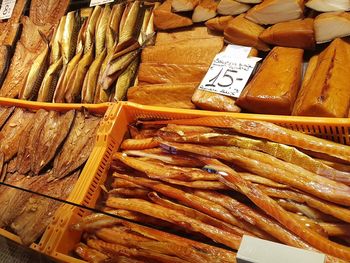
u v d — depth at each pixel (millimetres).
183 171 450
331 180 392
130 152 518
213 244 393
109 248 436
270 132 437
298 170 408
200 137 464
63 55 755
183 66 592
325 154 417
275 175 410
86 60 705
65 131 601
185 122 508
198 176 437
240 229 398
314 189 388
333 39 501
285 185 407
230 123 461
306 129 450
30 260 489
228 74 539
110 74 639
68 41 761
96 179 508
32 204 490
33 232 468
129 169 514
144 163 485
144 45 675
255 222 391
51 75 728
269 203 389
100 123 561
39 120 647
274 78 490
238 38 562
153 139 505
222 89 526
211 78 546
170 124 512
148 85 604
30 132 642
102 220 445
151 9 726
